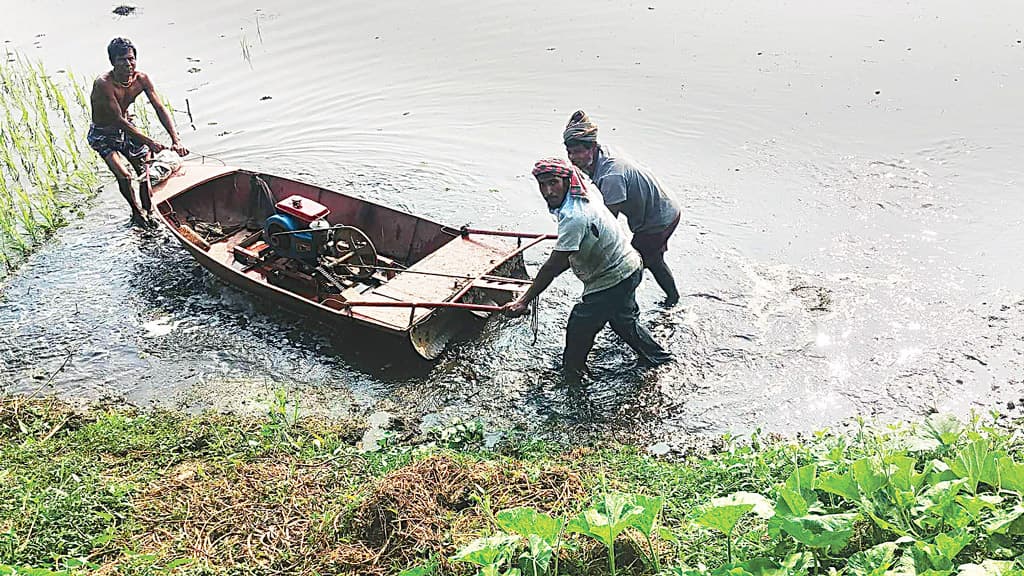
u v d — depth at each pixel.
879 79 12.41
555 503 5.44
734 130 11.50
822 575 4.35
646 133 11.60
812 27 14.22
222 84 13.48
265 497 5.96
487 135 11.96
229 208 10.14
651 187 7.69
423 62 13.91
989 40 13.32
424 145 11.84
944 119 11.30
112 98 9.87
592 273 7.00
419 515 5.35
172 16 15.87
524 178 11.04
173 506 5.84
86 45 14.70
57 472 6.20
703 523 4.31
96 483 6.02
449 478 5.70
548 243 9.76
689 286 8.76
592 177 7.63
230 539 5.50
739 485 5.61
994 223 9.31
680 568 4.31
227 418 7.26
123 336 8.59
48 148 12.05
